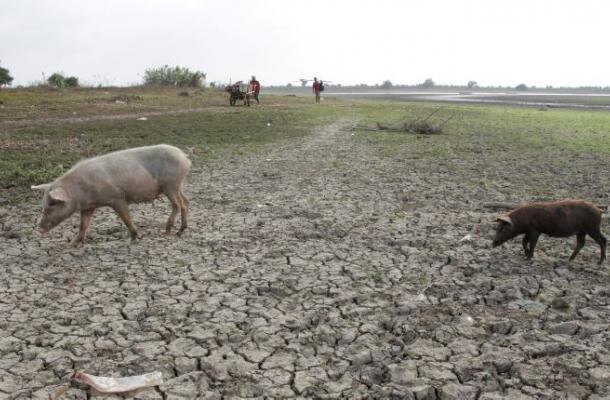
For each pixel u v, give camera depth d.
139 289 6.39
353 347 5.10
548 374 4.62
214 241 8.09
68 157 15.02
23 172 12.61
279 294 6.33
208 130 22.41
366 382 4.55
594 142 21.17
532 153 17.81
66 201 7.29
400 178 13.08
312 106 40.62
